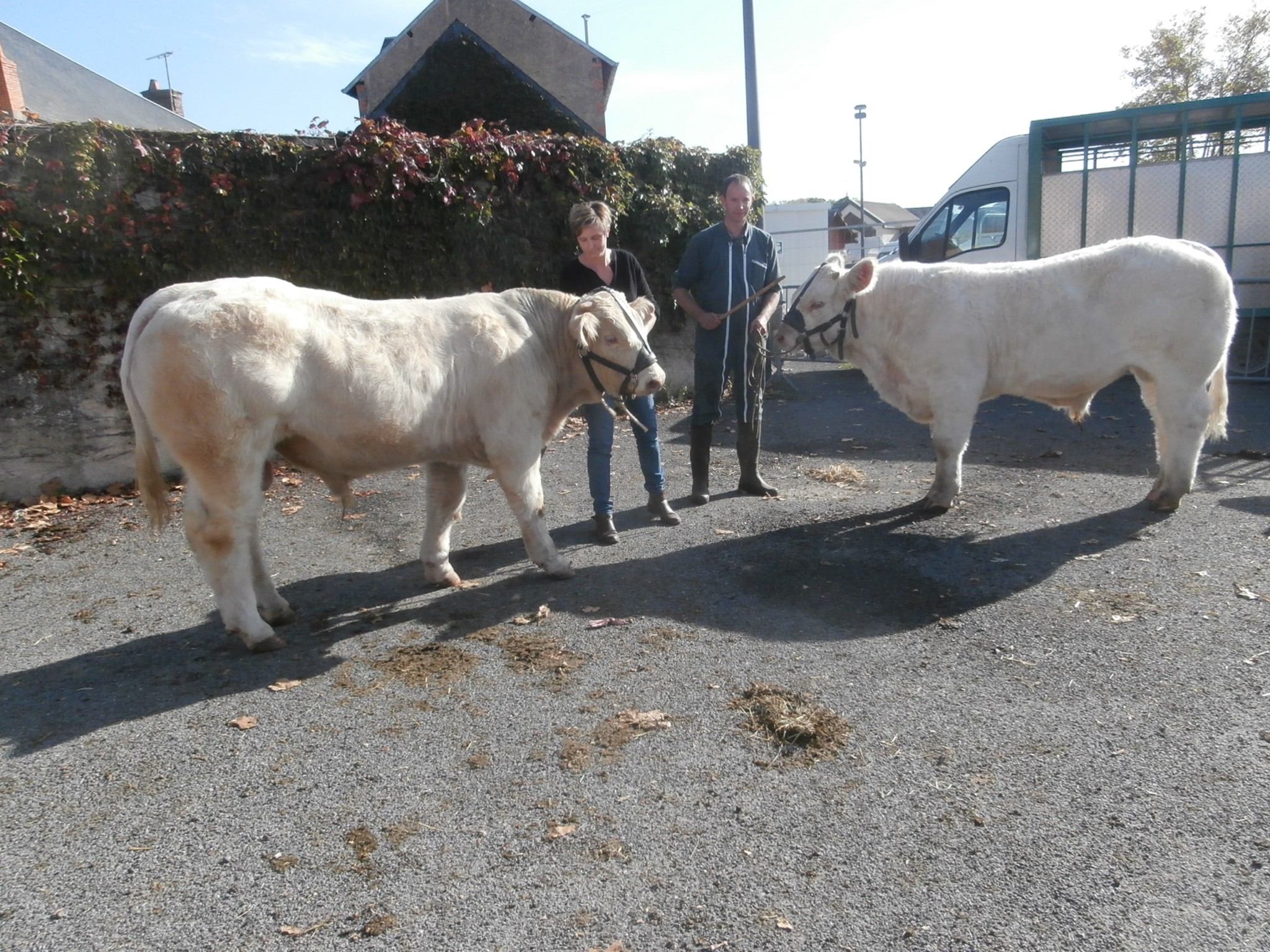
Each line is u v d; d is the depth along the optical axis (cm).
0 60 1482
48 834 285
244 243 770
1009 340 551
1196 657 371
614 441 869
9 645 441
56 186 697
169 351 362
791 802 288
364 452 418
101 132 710
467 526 611
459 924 240
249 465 387
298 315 391
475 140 876
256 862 268
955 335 549
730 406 1031
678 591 470
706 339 605
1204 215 1115
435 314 438
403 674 386
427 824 283
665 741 326
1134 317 533
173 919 246
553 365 473
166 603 493
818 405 1051
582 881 255
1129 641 389
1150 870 251
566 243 948
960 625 414
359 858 268
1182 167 1092
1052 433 827
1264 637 385
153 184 736
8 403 705
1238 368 1159
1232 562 470
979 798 286
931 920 236
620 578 492
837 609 438
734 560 512
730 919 238
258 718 354
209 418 369
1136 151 1109
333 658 406
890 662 381
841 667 378
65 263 708
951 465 573
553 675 381
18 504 712
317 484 739
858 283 558
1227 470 662
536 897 249
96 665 413
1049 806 281
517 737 332
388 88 2575
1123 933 229
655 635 417
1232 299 536
